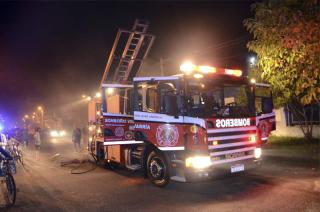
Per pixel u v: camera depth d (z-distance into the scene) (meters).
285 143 15.78
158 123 8.54
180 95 8.05
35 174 12.02
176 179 8.36
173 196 8.11
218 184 9.07
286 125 18.80
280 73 7.79
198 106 8.02
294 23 6.68
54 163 14.88
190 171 7.89
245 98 8.88
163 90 8.41
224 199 7.61
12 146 10.45
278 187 8.40
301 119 17.62
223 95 8.53
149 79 8.62
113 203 7.73
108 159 11.64
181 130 8.08
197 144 7.84
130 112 10.33
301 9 6.99
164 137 8.42
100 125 12.09
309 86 7.46
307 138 16.25
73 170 12.51
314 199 7.23
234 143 8.38
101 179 10.59
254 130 8.86
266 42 7.45
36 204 7.93
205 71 8.34
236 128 8.45
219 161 8.06
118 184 9.73
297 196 7.53
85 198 8.30
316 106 17.16
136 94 9.09
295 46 6.68
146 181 9.97
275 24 7.22
